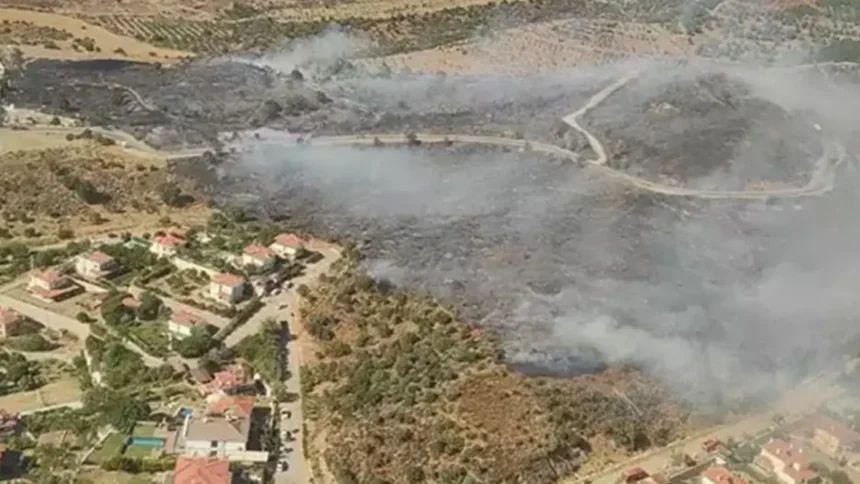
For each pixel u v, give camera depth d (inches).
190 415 7317.9
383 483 6742.1
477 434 7126.0
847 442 7263.8
